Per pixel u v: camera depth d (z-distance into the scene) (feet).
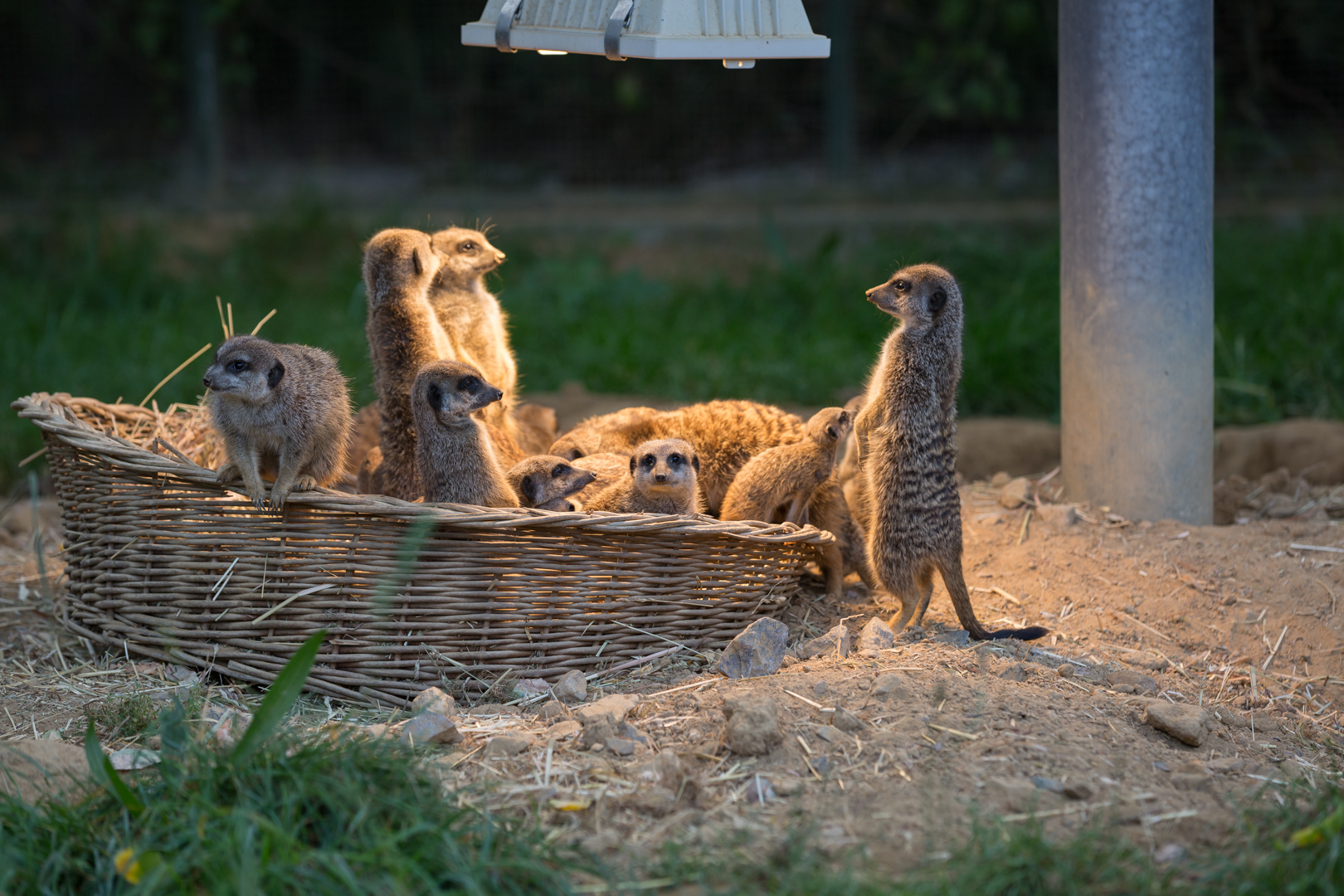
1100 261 26.07
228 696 19.25
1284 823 14.65
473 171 75.41
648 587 19.99
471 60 74.90
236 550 19.45
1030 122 73.82
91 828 14.56
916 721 16.84
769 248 63.57
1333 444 31.32
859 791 15.38
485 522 18.44
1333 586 23.49
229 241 63.67
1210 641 22.29
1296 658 21.94
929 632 21.70
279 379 18.78
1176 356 26.04
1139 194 25.50
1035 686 18.84
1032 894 13.33
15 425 36.14
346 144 76.43
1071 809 15.05
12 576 25.84
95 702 19.17
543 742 16.93
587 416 37.17
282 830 13.60
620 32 17.33
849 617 22.89
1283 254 49.78
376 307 24.35
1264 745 17.89
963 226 62.28
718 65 73.87
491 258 27.25
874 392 22.74
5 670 20.74
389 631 19.33
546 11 18.81
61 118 74.28
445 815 14.42
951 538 21.44
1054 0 70.18
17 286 52.90
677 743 16.78
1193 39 25.08
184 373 40.68
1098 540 25.36
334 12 73.56
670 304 51.57
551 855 14.02
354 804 14.29
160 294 54.39
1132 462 26.50
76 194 68.03
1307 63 68.18
